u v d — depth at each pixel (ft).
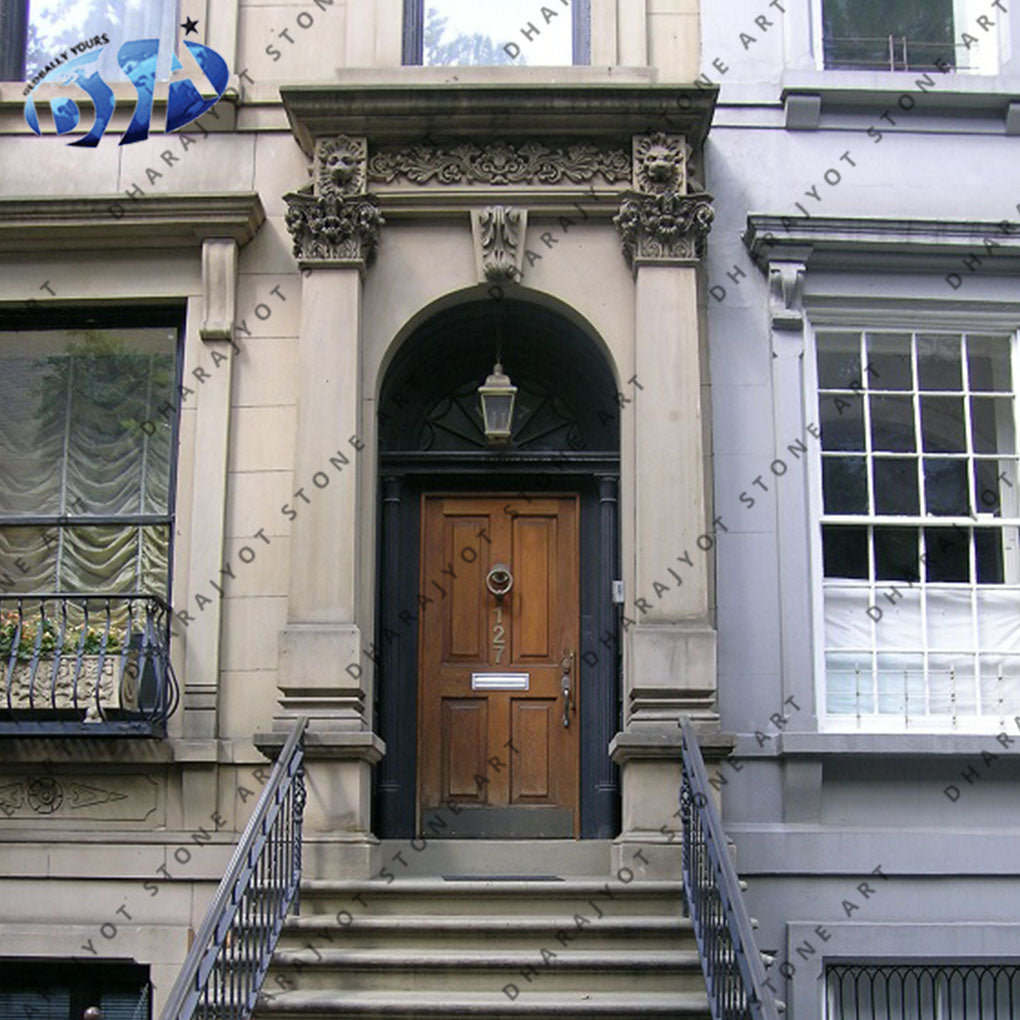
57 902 26.02
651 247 27.55
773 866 25.89
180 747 26.21
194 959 18.58
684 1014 21.15
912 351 28.94
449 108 27.53
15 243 28.37
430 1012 21.25
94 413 28.89
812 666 26.96
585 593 29.63
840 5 30.45
